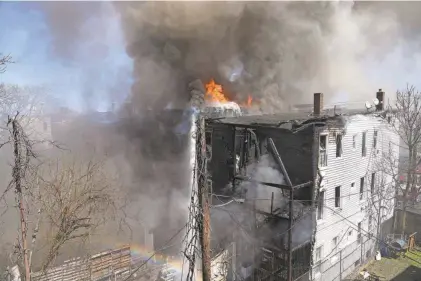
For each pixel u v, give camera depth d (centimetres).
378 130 2077
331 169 1684
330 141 1664
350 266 1895
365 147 1964
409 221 2378
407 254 2122
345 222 1839
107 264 1641
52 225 1425
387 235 2261
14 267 1377
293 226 1435
